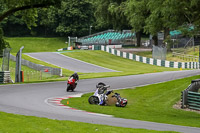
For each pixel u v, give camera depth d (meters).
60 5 52.34
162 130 16.91
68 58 90.38
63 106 25.69
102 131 15.07
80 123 16.89
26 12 56.38
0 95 30.91
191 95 28.28
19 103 25.91
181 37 112.06
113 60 91.50
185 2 45.50
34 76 60.41
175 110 27.61
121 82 43.75
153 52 89.75
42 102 27.33
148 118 22.22
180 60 84.62
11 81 46.59
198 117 24.73
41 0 50.12
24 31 161.00
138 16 94.06
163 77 46.56
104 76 53.34
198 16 47.78
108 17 115.75
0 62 75.50
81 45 122.62
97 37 140.88
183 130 17.30
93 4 155.88
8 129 14.78
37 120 17.17
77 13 152.75
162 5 59.56
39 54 94.69
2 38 56.22
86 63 84.50
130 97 33.28
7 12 51.66
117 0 116.19
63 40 156.12
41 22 153.75
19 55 46.97
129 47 127.44
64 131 14.83
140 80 44.88
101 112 23.55
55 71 62.00
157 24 83.25
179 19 53.09
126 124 18.36
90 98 27.97
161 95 33.75
